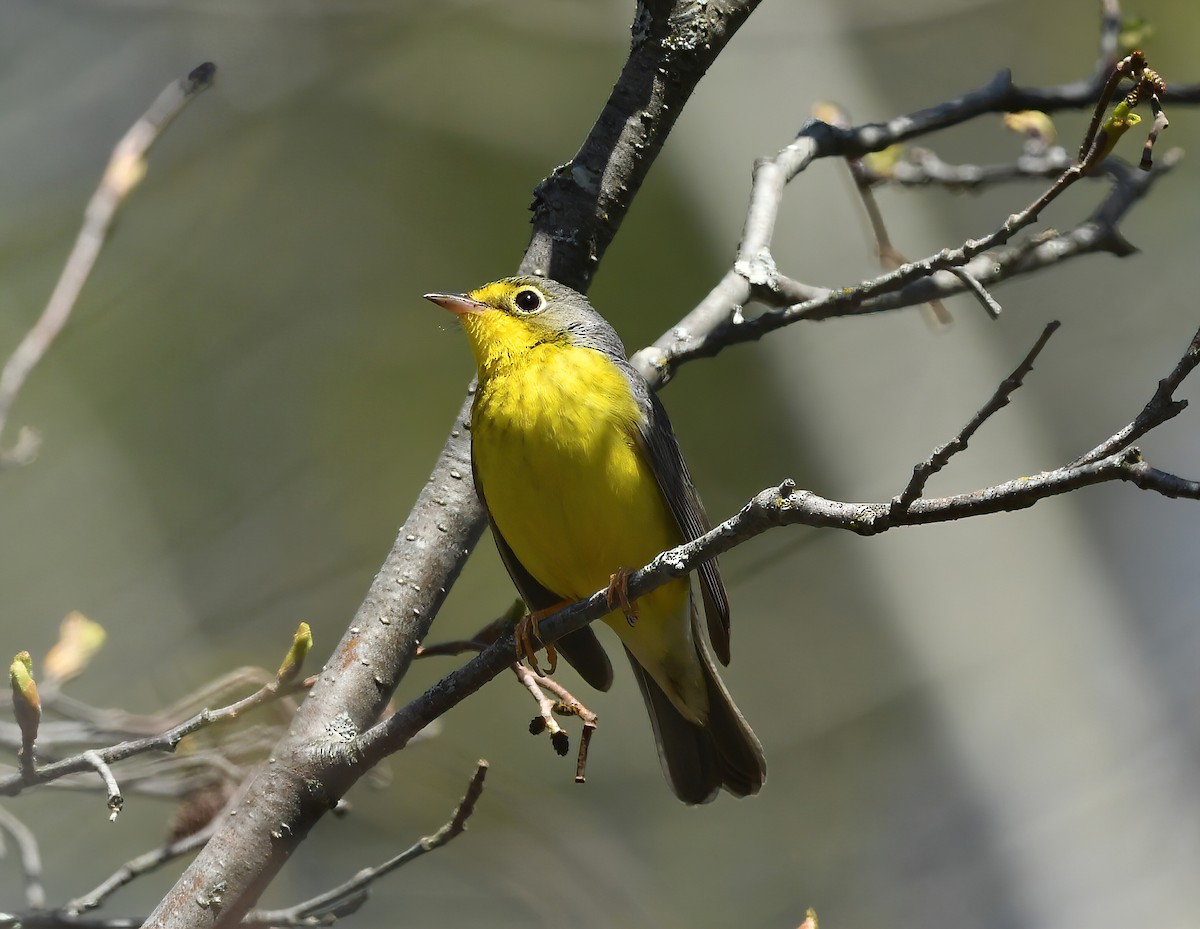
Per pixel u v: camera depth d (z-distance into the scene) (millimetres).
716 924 14047
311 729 6188
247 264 17141
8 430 15672
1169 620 14648
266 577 15312
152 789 8141
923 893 13328
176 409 16484
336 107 17328
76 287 7641
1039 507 14562
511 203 17125
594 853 13062
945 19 15391
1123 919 12000
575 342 7512
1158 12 13789
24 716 5500
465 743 14906
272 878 5969
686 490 7512
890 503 4539
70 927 7039
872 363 14938
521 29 16297
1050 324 4402
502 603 15531
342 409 16594
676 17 7809
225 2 15219
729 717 7922
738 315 7715
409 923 12250
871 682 14961
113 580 15016
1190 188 14672
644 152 7859
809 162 8492
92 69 15188
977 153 16266
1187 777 12773
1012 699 13562
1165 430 15797
